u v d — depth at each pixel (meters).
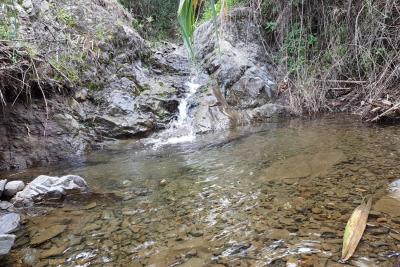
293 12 5.64
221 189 2.45
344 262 1.50
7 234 1.85
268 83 5.41
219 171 2.84
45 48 3.92
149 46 6.09
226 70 5.35
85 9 5.07
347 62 5.17
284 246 1.66
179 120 4.53
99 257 1.70
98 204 2.34
